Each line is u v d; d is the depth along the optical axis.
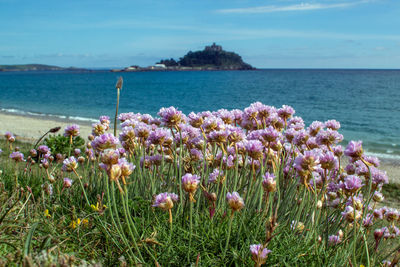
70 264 2.01
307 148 3.69
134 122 3.99
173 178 3.96
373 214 3.62
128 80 136.75
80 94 69.19
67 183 4.01
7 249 2.68
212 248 2.79
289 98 59.38
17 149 5.77
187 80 134.38
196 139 3.69
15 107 44.78
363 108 46.31
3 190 3.92
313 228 3.07
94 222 3.15
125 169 2.38
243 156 3.65
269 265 2.59
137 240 2.75
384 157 18.42
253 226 2.97
